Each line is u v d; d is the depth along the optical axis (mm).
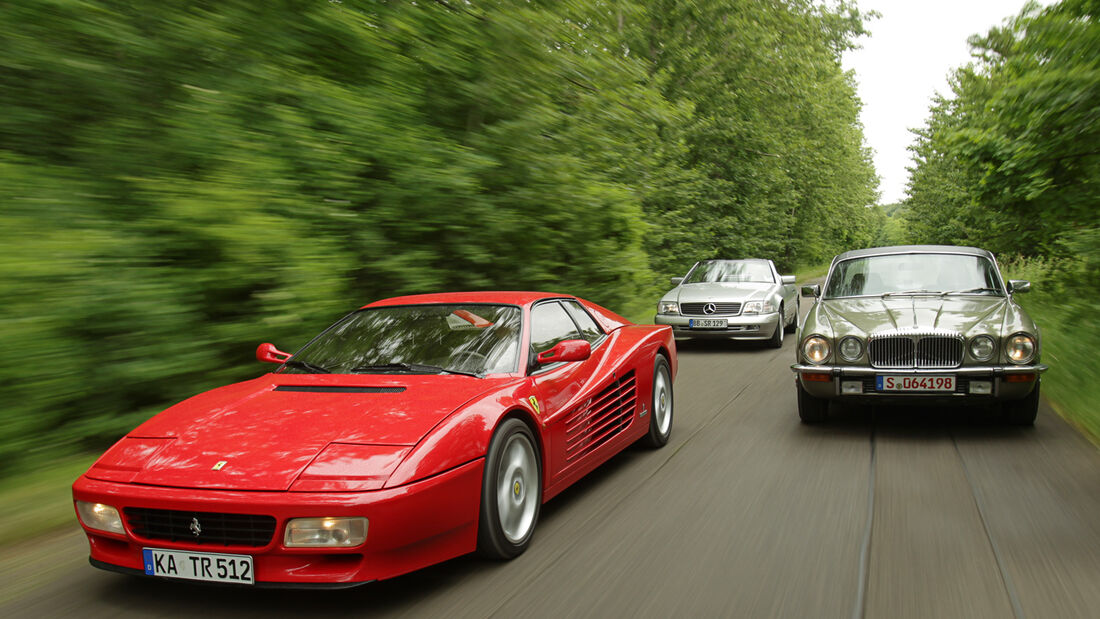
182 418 3398
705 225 26094
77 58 5332
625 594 2959
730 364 10336
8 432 4316
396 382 3723
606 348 5105
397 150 6926
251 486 2826
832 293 7117
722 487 4496
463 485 3139
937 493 4262
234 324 5453
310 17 6691
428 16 7676
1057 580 3002
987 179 11469
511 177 8188
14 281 4258
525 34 7945
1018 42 9945
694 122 25281
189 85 5836
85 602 2998
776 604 2828
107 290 4664
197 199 5125
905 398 5770
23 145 5270
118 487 2965
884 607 2783
